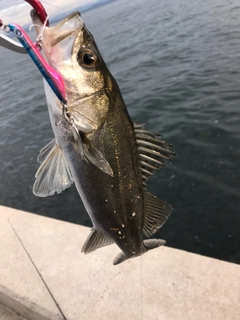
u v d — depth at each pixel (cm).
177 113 144
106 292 47
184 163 108
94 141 29
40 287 50
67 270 52
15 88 290
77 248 56
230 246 78
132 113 157
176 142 121
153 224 37
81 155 29
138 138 33
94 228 35
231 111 132
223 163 104
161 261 51
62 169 32
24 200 116
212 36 260
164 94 169
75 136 28
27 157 148
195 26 321
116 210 33
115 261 38
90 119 29
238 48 209
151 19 467
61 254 55
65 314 45
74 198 110
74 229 61
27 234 61
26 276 52
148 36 345
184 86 173
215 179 98
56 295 48
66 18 28
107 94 29
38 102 226
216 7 397
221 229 82
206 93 156
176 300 45
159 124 139
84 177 31
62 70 28
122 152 31
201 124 129
